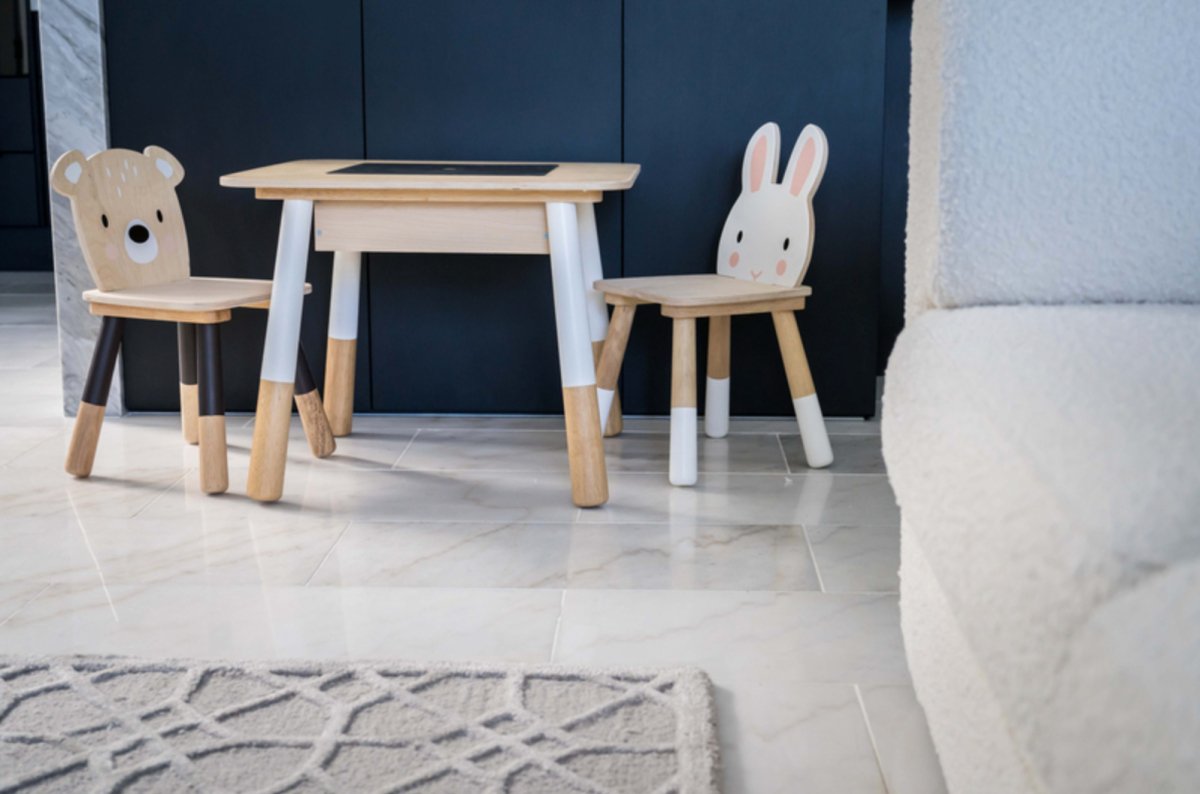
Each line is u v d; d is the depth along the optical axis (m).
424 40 2.62
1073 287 0.95
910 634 1.10
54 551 1.87
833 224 2.66
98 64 2.63
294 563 1.82
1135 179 0.93
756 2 2.58
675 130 2.63
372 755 1.23
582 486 2.08
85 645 1.52
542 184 2.00
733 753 1.26
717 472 2.31
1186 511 0.47
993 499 0.62
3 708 1.32
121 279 2.24
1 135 5.42
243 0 2.62
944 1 0.95
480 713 1.32
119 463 2.37
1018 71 0.93
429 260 2.71
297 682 1.39
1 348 3.56
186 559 1.83
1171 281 0.94
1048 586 0.51
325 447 2.41
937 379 0.83
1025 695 0.52
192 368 2.48
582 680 1.40
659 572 1.78
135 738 1.26
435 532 1.96
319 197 2.06
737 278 2.44
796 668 1.46
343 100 2.65
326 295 2.74
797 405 2.33
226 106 2.66
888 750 1.27
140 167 2.30
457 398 2.77
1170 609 0.43
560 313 2.05
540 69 2.62
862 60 2.59
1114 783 0.41
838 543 1.91
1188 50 0.92
